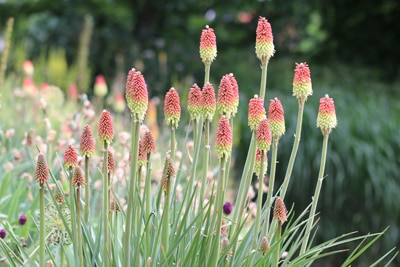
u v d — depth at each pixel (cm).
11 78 795
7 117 657
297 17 1284
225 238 291
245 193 306
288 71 1164
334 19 1287
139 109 265
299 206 841
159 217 309
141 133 400
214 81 1107
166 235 291
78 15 1234
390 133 874
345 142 841
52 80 930
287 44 1316
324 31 1333
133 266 284
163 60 1101
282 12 1284
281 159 840
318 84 1077
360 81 1148
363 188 833
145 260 288
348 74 1177
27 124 641
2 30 1193
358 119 889
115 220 307
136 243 286
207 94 290
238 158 857
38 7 1259
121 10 1256
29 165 488
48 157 470
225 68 1180
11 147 517
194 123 306
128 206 271
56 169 471
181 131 784
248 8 1307
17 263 312
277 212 297
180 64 1182
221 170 278
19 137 613
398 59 1279
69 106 745
